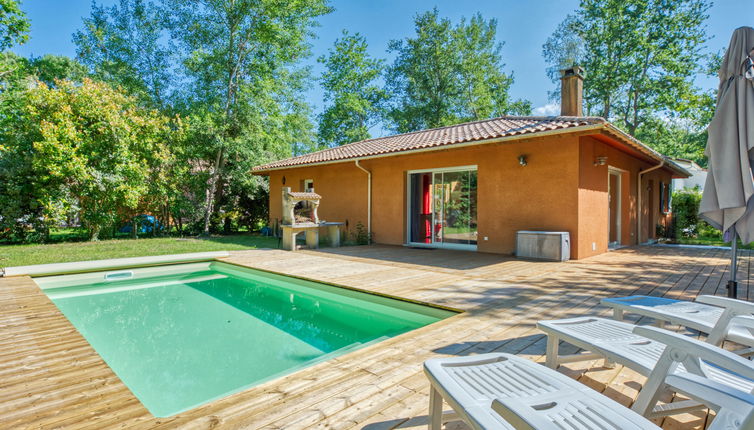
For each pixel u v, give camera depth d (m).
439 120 25.81
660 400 2.07
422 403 2.01
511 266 6.68
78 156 10.34
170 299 5.62
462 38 26.09
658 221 12.82
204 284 6.66
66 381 2.33
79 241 11.48
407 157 9.98
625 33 20.41
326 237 10.45
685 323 2.07
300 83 18.30
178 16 14.57
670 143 24.67
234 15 14.25
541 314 3.71
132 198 11.33
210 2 14.21
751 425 0.94
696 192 16.30
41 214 10.67
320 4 16.05
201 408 1.95
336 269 6.50
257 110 14.94
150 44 15.12
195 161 14.86
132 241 11.63
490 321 3.49
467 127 10.96
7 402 2.05
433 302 4.20
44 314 3.89
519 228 8.12
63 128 10.09
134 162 11.56
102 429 1.77
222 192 15.86
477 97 26.19
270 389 2.15
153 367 3.18
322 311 4.93
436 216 9.85
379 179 10.96
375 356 2.67
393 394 2.11
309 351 3.55
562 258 7.16
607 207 8.53
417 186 10.23
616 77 20.91
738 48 3.09
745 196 2.98
